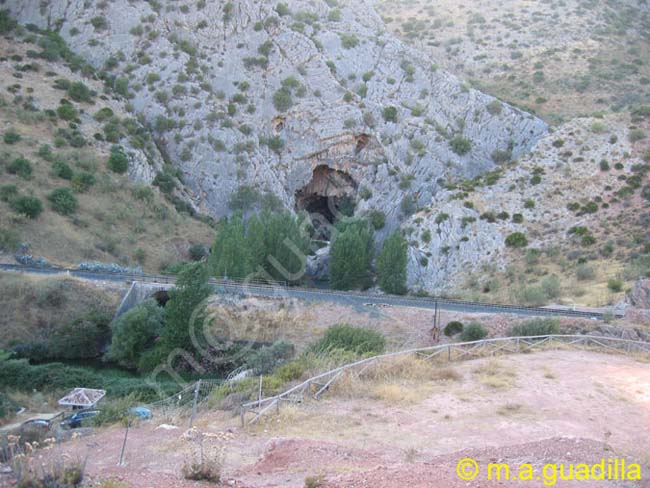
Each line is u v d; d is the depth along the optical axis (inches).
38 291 1686.8
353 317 1601.9
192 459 498.0
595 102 3912.4
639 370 871.7
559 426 636.7
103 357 1619.1
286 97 3491.6
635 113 3132.4
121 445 585.3
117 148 2940.5
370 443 586.6
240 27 3720.5
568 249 2518.5
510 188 2915.8
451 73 4057.6
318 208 3627.0
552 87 4138.8
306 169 3449.8
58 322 1664.6
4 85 3006.9
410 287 2512.3
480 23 5093.5
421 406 707.4
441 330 1488.7
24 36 3390.7
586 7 5137.8
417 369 850.8
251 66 3627.0
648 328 1302.9
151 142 3189.0
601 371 861.8
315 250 2856.8
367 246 2650.1
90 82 3302.2
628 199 2694.4
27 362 1398.9
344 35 3821.4
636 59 4429.1
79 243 2295.8
